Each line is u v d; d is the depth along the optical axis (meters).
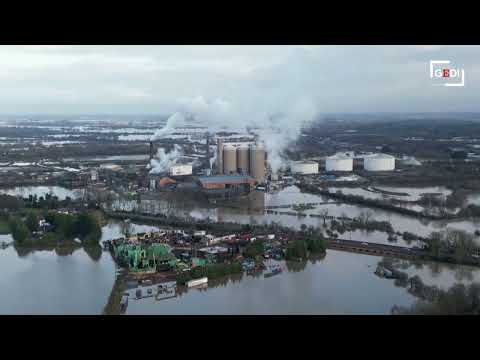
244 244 175.50
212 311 120.38
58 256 170.50
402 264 156.12
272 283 140.62
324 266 155.25
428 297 124.75
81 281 143.25
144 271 148.25
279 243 176.75
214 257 159.50
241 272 148.38
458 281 139.12
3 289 136.38
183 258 160.62
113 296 129.12
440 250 161.50
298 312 117.44
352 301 125.12
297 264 158.12
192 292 135.12
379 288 134.75
